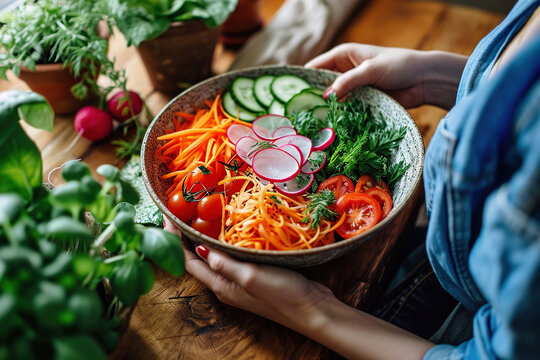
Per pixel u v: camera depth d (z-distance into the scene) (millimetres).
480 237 514
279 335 738
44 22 989
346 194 824
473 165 477
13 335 450
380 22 1462
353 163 847
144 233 600
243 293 707
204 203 793
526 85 418
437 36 1407
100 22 1058
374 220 786
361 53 1081
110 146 1097
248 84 1017
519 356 456
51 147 1091
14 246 460
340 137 895
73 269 489
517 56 414
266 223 771
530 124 407
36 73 975
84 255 541
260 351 720
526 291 406
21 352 428
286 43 1292
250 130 959
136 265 582
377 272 840
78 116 1039
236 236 783
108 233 592
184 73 1177
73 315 456
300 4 1388
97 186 565
